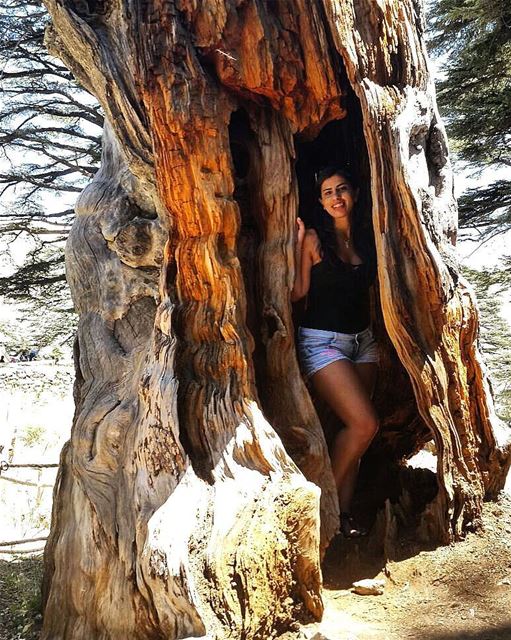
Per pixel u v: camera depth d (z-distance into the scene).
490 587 3.48
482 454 4.10
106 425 4.07
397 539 3.84
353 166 4.45
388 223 3.70
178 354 3.67
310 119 3.90
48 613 3.95
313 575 3.24
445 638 3.08
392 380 4.73
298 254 3.97
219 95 3.71
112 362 4.52
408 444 5.05
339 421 4.58
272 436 3.43
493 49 10.37
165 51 3.61
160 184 3.74
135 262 4.68
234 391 3.53
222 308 3.68
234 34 3.63
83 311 4.92
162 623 3.01
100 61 4.27
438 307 3.83
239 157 4.11
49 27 4.73
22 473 9.08
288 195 3.92
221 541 3.03
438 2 11.07
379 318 4.55
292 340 3.89
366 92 3.66
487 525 3.95
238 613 2.92
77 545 3.92
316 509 3.30
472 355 4.07
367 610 3.34
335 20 3.58
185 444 3.46
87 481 4.00
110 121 4.47
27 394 15.68
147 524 3.30
